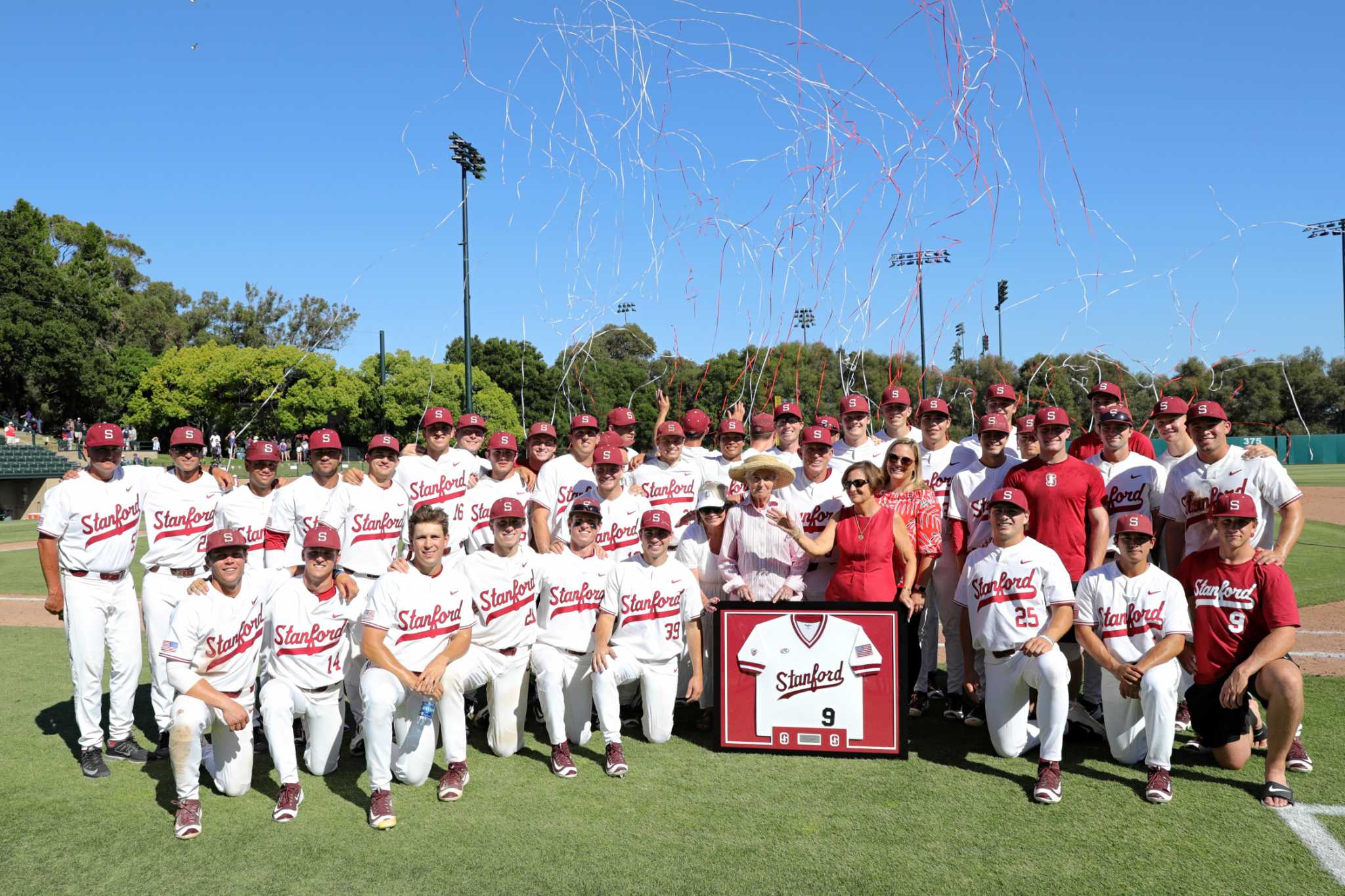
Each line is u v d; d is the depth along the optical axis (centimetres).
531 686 680
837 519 626
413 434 4928
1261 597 520
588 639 595
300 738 611
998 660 559
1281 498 587
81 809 492
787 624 588
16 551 1977
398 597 505
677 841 440
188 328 8281
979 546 638
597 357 4978
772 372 3319
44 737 627
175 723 456
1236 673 506
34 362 5200
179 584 596
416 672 507
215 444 3572
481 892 386
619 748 552
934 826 457
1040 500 607
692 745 609
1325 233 3291
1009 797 498
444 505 714
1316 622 946
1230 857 416
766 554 633
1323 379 5775
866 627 577
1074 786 514
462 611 525
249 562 648
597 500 704
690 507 748
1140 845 431
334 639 533
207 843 442
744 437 764
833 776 538
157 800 506
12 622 1084
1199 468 616
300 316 8775
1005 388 681
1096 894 382
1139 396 3375
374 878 401
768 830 454
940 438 739
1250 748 538
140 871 411
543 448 761
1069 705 595
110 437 573
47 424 5791
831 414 3241
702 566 683
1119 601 535
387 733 474
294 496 638
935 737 617
